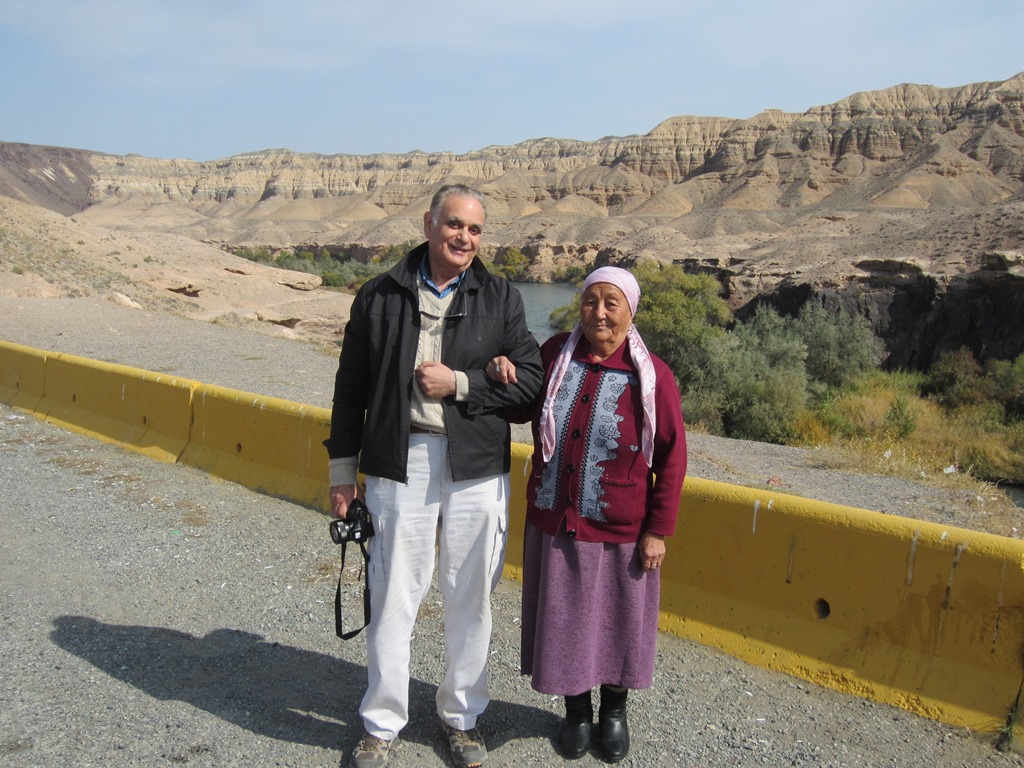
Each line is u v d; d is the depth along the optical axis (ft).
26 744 9.91
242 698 11.20
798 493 28.12
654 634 9.92
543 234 609.42
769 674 12.07
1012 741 10.15
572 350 9.74
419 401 9.25
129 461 23.06
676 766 9.86
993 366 106.52
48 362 28.71
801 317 122.62
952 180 613.93
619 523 9.43
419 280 9.39
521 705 11.18
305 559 16.25
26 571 15.51
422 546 9.50
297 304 141.49
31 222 129.90
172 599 14.44
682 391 89.97
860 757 10.07
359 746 9.74
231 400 21.79
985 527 25.12
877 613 11.66
